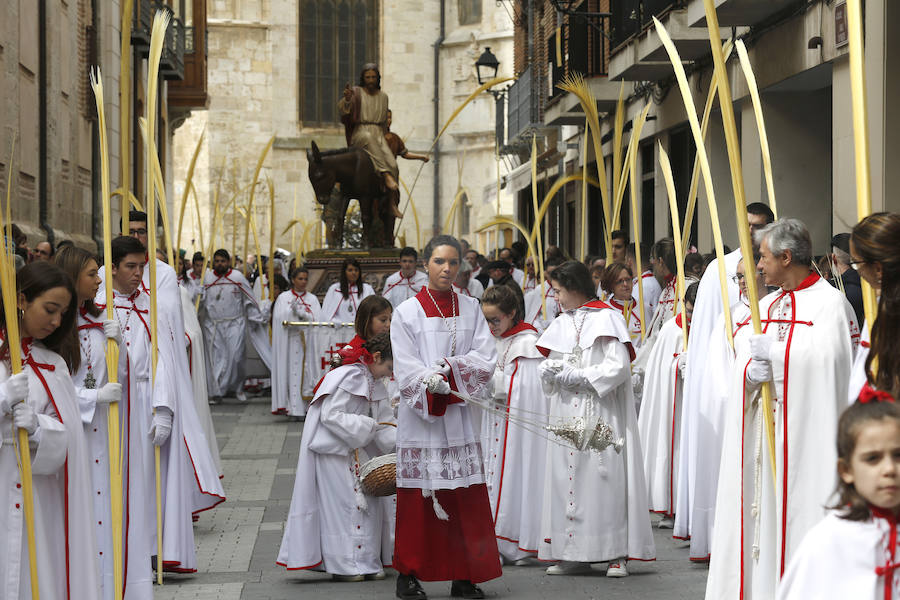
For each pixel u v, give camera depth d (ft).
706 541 25.13
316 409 24.61
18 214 52.85
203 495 25.50
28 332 16.34
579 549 24.39
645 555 24.63
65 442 16.30
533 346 26.43
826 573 10.60
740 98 49.93
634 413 25.13
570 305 25.08
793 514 17.75
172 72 98.84
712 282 24.70
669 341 29.40
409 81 178.29
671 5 50.49
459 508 22.65
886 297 13.71
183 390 25.49
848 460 10.34
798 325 17.95
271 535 29.04
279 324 54.13
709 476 24.97
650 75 60.03
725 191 54.60
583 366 24.49
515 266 67.10
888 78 35.47
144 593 21.15
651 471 29.66
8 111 50.75
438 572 22.47
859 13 14.67
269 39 175.52
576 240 86.07
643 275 38.37
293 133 176.24
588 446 24.08
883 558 10.41
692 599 22.63
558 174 92.07
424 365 22.48
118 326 19.45
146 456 24.07
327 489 24.62
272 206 61.26
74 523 16.75
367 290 55.01
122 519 20.49
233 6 174.19
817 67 41.70
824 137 48.11
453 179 176.96
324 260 61.00
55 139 60.18
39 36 58.08
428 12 178.91
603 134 76.23
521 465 26.18
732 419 18.65
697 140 19.30
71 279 16.53
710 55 53.57
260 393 66.33
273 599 22.93
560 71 74.18
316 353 53.88
